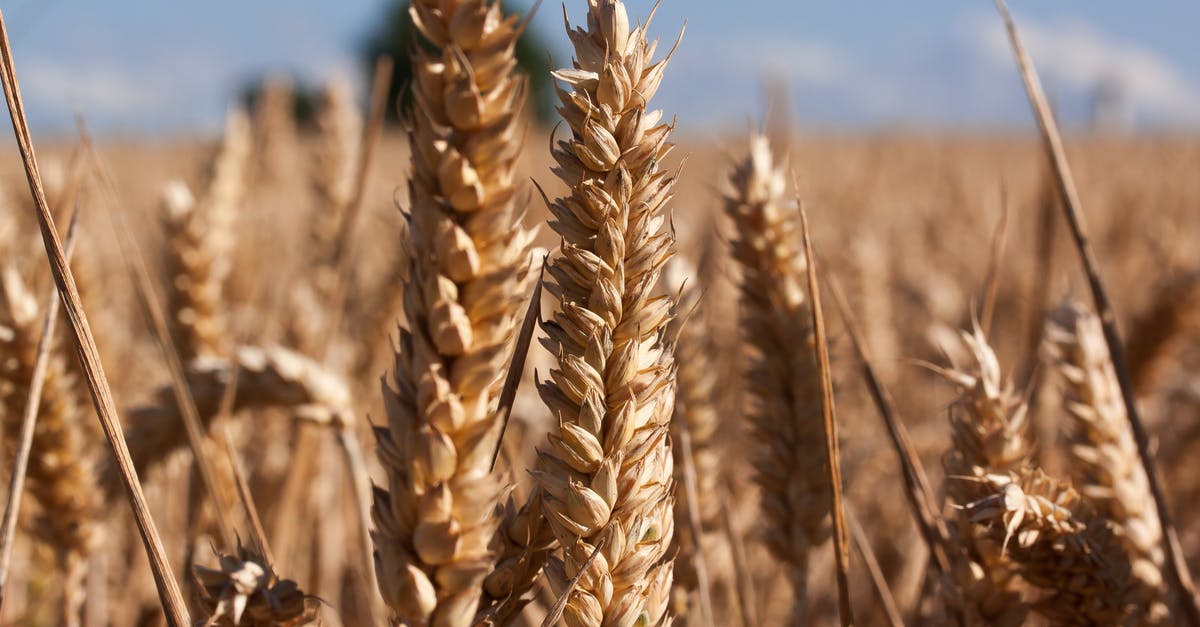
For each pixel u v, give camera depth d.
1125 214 1.04
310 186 0.77
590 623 0.23
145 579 0.47
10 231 0.40
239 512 0.43
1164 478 0.56
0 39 0.24
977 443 0.29
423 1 0.21
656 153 0.23
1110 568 0.28
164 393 0.38
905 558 0.52
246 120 0.68
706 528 0.35
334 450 0.55
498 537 0.23
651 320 0.23
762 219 0.34
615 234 0.23
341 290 0.47
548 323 0.23
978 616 0.29
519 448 0.43
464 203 0.21
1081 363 0.32
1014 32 0.33
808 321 0.34
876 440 0.58
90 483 0.35
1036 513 0.27
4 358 0.34
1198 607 0.30
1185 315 0.50
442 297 0.21
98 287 0.46
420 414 0.21
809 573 0.34
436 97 0.21
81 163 0.34
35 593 0.45
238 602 0.24
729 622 0.42
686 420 0.34
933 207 1.28
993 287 0.36
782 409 0.34
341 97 0.79
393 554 0.21
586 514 0.23
